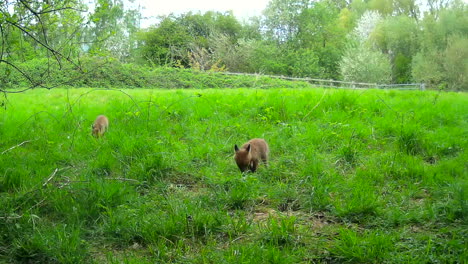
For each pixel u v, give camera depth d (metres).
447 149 7.91
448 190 5.62
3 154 7.33
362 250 4.11
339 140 8.59
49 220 5.04
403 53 52.91
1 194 5.68
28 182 5.93
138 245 4.55
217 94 15.20
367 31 57.84
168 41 42.31
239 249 4.24
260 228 4.76
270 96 13.25
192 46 42.75
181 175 6.68
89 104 14.07
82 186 5.68
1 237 4.44
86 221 4.95
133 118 10.42
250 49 44.03
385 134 9.21
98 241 4.62
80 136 9.09
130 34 42.31
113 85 25.45
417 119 10.49
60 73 22.88
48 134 9.35
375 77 46.28
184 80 28.52
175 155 7.40
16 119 10.83
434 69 43.81
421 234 4.49
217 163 7.32
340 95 12.80
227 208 5.48
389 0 63.44
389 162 7.05
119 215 5.02
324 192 5.64
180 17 45.88
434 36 46.75
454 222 4.77
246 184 5.99
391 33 52.03
